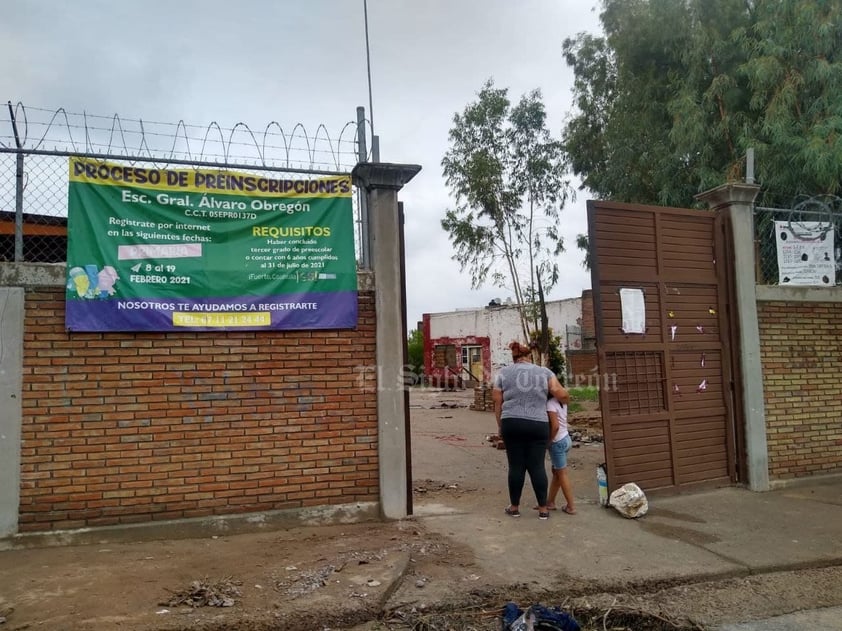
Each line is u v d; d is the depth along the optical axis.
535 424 6.36
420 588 4.56
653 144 14.41
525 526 6.10
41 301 5.44
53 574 4.63
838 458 8.27
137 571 4.71
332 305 6.18
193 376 5.77
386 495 6.21
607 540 5.69
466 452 11.36
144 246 5.71
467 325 36.06
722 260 7.93
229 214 5.99
